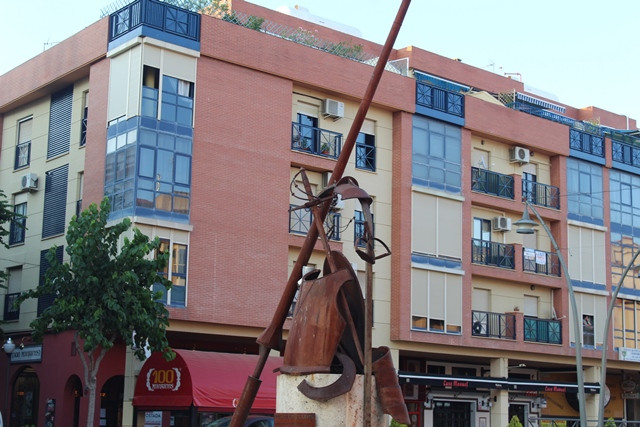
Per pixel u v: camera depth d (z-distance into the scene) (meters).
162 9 29.67
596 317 42.69
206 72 30.47
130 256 25.53
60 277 25.70
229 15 33.25
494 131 39.34
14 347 29.89
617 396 46.38
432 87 37.00
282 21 42.72
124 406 28.39
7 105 35.72
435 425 37.12
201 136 30.12
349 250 34.03
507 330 38.53
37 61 34.03
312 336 11.95
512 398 39.75
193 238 29.47
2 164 36.16
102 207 26.16
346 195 12.01
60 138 33.31
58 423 29.72
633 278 45.12
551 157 42.66
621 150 45.47
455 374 39.34
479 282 38.56
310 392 11.60
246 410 12.80
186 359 26.77
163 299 28.53
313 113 33.97
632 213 45.75
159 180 29.06
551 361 40.22
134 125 28.92
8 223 35.34
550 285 40.75
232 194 30.55
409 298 35.00
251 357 29.05
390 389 11.91
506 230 39.59
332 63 33.84
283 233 31.67
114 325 25.88
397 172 35.62
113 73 30.27
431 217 36.31
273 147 31.81
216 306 29.61
